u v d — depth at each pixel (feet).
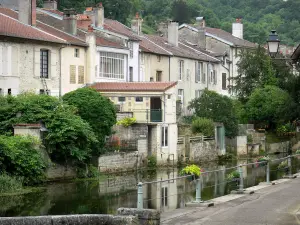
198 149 182.91
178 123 188.24
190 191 115.44
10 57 147.84
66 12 179.93
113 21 232.12
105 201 105.81
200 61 237.25
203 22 271.90
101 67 179.73
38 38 153.89
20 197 109.40
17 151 119.75
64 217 46.85
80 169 136.56
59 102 135.95
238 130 202.49
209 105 198.80
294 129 236.43
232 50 268.21
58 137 129.18
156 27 356.38
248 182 117.08
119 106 171.32
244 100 233.55
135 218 49.03
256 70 232.94
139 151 161.38
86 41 174.70
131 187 123.95
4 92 146.30
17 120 129.49
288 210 68.59
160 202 100.37
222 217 64.85
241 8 455.63
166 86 169.99
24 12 165.99
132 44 194.90
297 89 199.31
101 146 144.66
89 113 142.51
